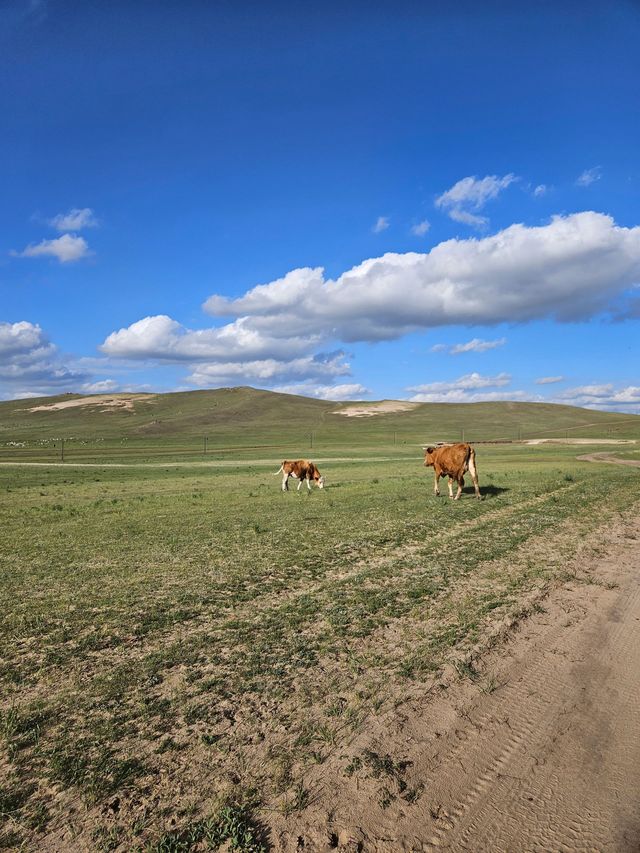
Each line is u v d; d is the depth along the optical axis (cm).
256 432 17250
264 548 1345
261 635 770
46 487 3750
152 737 519
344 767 461
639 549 1231
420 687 600
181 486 3522
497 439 14450
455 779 443
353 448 11219
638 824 391
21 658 725
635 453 7338
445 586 973
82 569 1206
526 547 1269
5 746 512
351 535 1457
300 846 377
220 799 426
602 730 508
